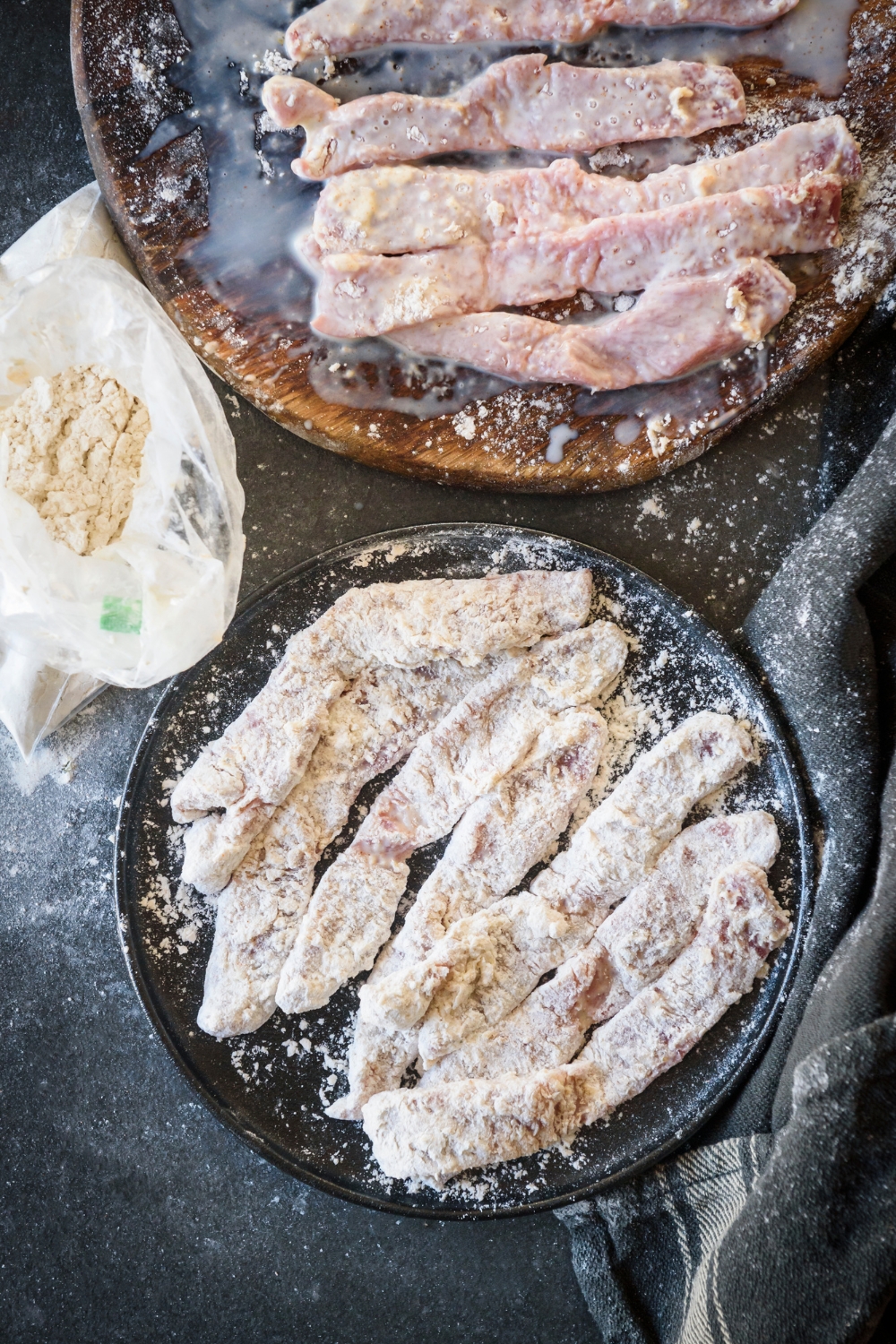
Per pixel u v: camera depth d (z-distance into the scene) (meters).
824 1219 0.69
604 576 0.76
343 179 0.73
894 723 0.74
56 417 0.76
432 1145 0.74
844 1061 0.69
